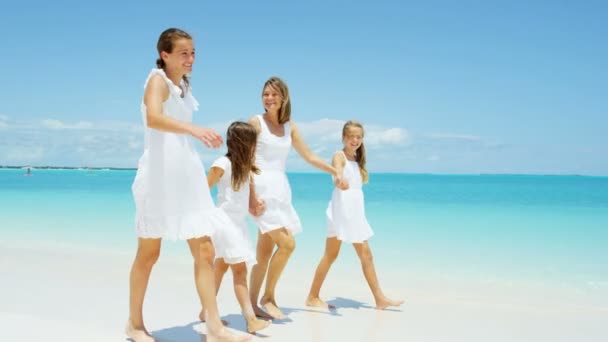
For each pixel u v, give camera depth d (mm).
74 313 4328
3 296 4961
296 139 4590
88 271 6320
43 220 12195
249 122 4344
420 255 7785
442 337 3855
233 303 4875
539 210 17156
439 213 15695
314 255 7684
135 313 3504
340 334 3875
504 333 3994
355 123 4840
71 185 38062
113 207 15953
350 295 5344
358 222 4699
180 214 3252
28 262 6938
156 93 3146
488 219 13547
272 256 4391
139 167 3348
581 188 43469
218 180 3967
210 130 2947
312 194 28016
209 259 3389
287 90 4387
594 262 7215
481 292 5488
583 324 4273
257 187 4188
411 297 5254
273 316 4312
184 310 4531
